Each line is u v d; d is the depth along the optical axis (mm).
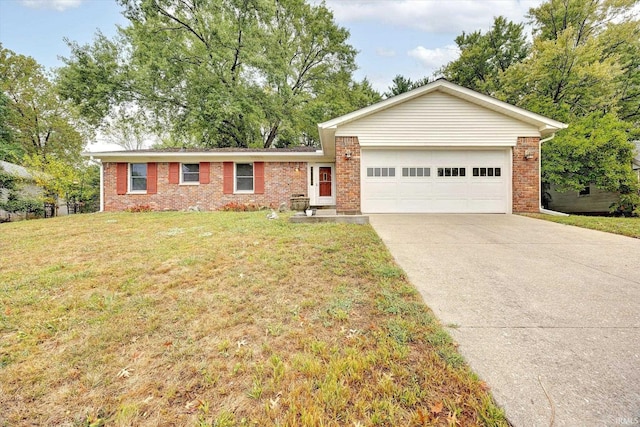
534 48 16531
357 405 1705
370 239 5578
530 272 3887
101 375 2074
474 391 1783
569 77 14352
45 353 2338
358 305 2971
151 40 16875
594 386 1805
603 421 1558
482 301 3029
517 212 9945
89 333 2602
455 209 10094
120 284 3674
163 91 17766
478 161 10109
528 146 9930
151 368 2133
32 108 22062
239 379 1979
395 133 9969
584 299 3049
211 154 12531
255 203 12930
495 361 2061
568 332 2424
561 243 5469
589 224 7316
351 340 2357
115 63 16578
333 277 3729
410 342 2311
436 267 4094
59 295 3387
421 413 1630
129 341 2477
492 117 9922
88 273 4055
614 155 11180
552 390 1780
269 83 19109
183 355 2264
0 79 20734
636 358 2068
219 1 17234
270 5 17812
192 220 8633
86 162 21891
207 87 17516
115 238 6312
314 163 13125
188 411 1737
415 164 10133
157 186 12812
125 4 15969
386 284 3484
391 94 23750
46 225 8297
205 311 2947
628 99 17000
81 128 23938
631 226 6855
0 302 3201
